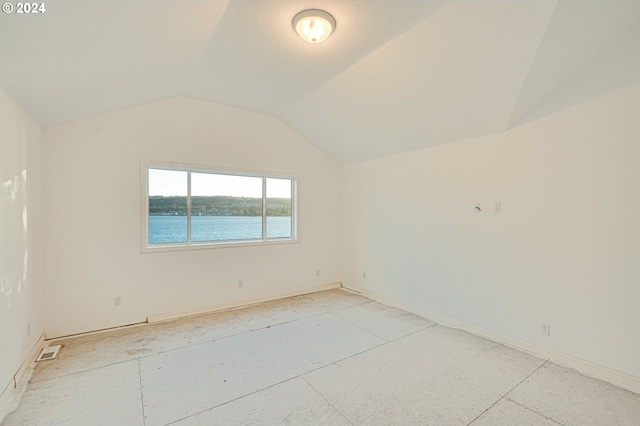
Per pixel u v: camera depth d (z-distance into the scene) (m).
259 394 2.16
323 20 2.09
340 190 5.29
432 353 2.80
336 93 3.40
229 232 4.31
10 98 2.15
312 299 4.62
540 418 1.89
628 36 2.19
